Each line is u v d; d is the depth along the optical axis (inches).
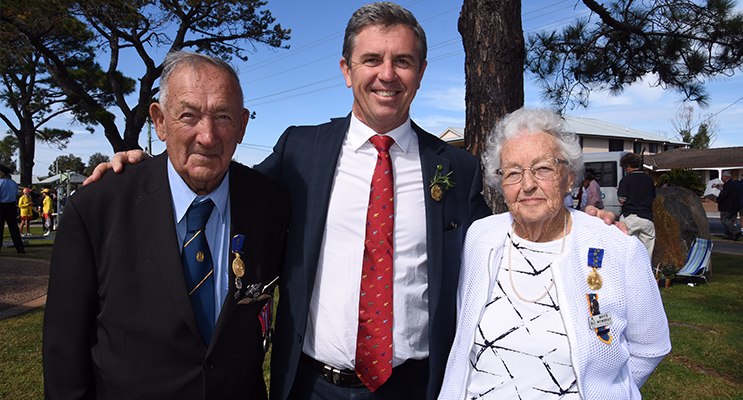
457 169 71.6
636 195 253.1
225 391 54.0
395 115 64.1
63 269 50.8
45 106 775.1
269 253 61.0
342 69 70.2
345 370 62.7
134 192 54.1
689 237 268.1
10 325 162.2
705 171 1152.2
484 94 115.2
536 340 53.2
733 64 196.5
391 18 61.6
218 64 52.2
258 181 63.3
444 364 65.1
